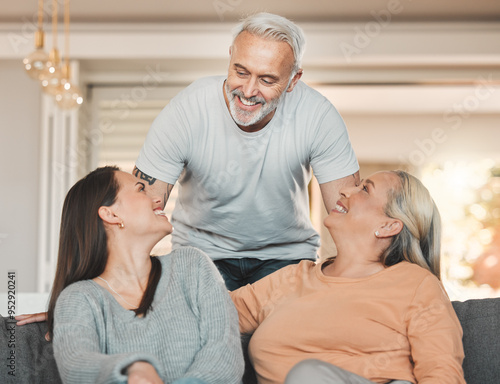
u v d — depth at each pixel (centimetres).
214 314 146
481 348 167
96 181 154
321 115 193
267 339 158
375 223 165
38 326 169
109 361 120
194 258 158
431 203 169
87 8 448
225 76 196
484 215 686
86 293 143
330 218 170
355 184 199
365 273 165
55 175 471
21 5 443
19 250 473
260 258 210
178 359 141
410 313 150
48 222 469
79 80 475
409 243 167
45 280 467
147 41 462
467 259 696
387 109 582
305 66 482
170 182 197
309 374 126
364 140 605
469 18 454
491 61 464
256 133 188
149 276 154
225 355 138
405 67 484
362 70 491
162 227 154
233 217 202
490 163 646
